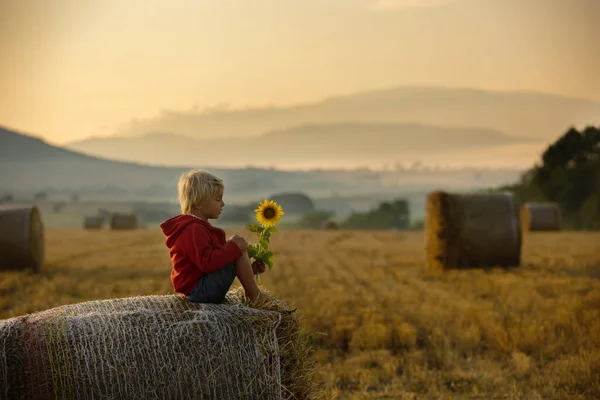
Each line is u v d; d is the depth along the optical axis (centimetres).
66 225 15625
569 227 6425
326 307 1234
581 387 753
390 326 1056
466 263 1912
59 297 1392
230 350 452
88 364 429
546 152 7025
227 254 470
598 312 1112
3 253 1939
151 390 435
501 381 778
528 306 1217
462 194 1930
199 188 484
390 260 2355
